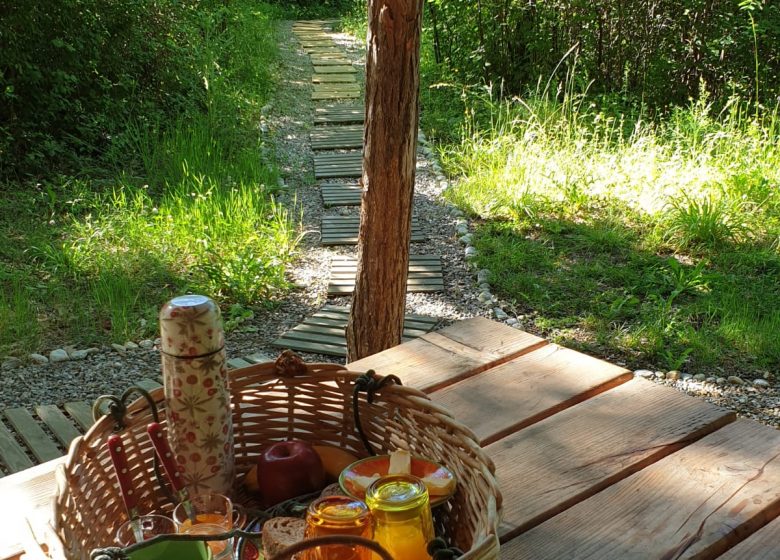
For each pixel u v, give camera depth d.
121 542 1.12
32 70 6.74
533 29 9.30
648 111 8.42
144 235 5.55
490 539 0.93
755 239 5.71
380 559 1.03
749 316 4.58
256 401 1.44
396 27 3.06
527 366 1.89
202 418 1.26
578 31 9.18
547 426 1.62
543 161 6.85
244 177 6.98
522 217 6.32
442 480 1.19
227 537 1.06
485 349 1.98
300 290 5.32
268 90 10.23
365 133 3.29
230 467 1.31
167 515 1.32
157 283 5.17
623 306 4.87
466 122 8.40
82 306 4.80
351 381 1.42
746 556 1.23
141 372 4.17
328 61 12.21
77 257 5.28
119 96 7.78
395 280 3.45
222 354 1.27
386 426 1.40
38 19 6.89
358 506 1.08
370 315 3.49
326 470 1.37
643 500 1.37
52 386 4.00
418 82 3.21
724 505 1.34
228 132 7.98
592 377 1.82
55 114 7.24
